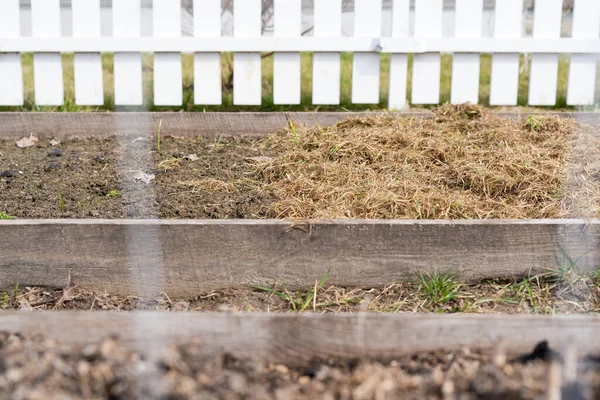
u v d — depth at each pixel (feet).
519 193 11.75
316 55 17.33
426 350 7.02
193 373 6.47
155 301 9.81
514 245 9.98
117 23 17.06
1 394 5.98
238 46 17.06
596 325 6.96
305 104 18.90
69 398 5.97
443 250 9.97
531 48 17.17
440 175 12.36
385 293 9.91
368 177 12.16
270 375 6.75
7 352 6.63
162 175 12.68
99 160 13.50
